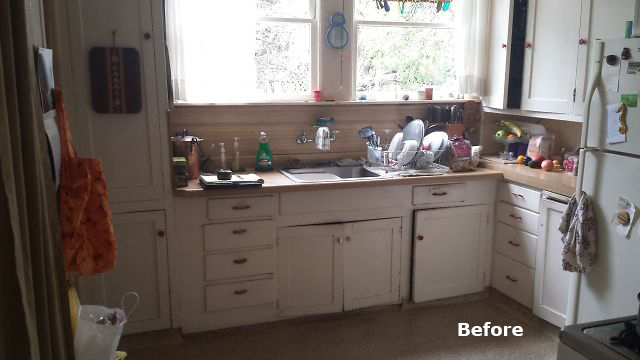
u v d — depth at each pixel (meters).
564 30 3.06
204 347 2.89
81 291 2.67
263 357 2.80
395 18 3.66
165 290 2.88
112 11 2.58
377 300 3.26
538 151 3.42
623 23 2.69
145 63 2.66
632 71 2.22
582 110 2.97
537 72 3.28
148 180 2.76
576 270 2.54
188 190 2.75
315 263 3.08
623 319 1.88
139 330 2.87
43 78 1.70
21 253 1.23
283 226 2.98
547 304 3.04
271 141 3.46
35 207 1.35
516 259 3.26
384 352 2.86
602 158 2.39
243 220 2.90
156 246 2.82
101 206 1.90
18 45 1.30
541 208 3.02
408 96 3.69
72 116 2.61
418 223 3.22
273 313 3.06
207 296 2.93
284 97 3.45
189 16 3.10
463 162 3.39
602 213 2.41
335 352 2.86
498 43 3.50
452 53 3.83
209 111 3.29
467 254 3.40
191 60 3.15
